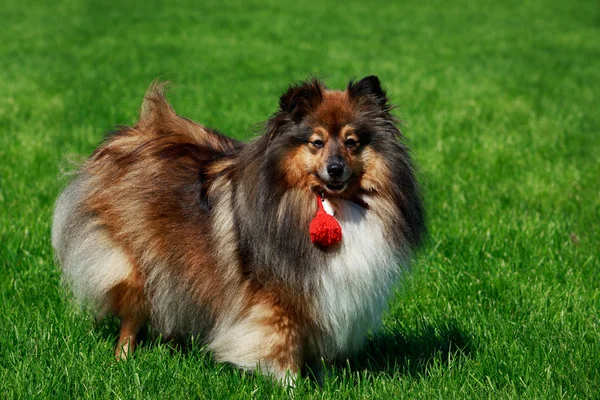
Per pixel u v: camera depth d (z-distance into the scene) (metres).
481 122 13.64
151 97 5.74
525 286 6.63
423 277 6.93
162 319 5.49
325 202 4.78
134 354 5.43
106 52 21.03
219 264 5.06
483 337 5.74
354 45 23.77
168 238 5.25
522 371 5.12
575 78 18.89
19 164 10.24
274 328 4.84
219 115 13.35
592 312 6.12
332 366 5.25
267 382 4.88
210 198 5.20
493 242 7.66
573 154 11.62
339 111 4.71
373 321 5.05
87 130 12.06
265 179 4.73
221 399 4.75
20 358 5.20
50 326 5.68
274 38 24.95
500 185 9.82
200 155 5.53
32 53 20.53
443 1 36.75
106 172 5.57
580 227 8.32
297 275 4.72
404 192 4.87
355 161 4.73
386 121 4.89
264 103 14.70
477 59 21.67
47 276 6.73
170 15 29.78
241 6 33.31
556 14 33.25
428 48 23.59
